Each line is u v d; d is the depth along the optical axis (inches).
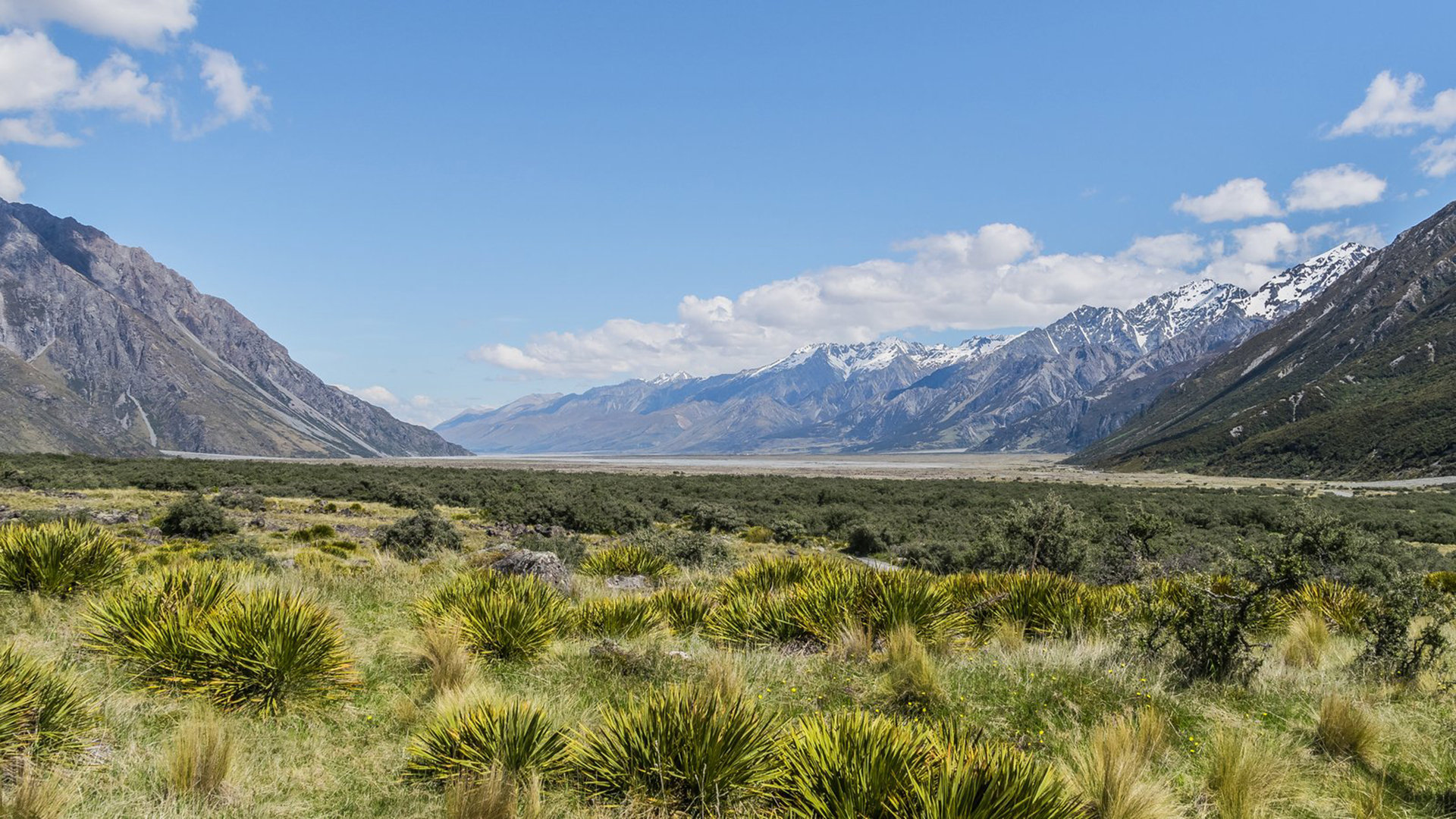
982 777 176.7
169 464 2684.5
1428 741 257.8
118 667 292.8
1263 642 388.8
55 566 406.9
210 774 206.4
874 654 338.0
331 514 1525.6
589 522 1556.3
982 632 407.5
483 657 341.7
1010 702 282.7
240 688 271.9
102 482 1824.6
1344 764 236.7
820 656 342.6
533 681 313.1
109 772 212.4
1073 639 383.6
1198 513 1900.8
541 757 226.4
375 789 216.1
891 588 375.9
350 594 508.7
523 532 1362.0
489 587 421.7
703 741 211.2
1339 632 447.5
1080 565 802.2
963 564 1093.8
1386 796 216.4
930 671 285.7
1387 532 1504.7
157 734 242.5
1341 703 258.4
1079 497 2628.0
